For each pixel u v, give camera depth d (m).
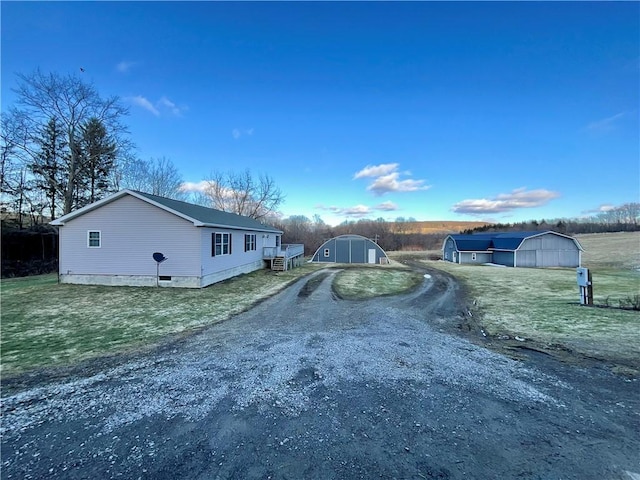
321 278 17.58
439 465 2.83
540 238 28.69
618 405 3.92
